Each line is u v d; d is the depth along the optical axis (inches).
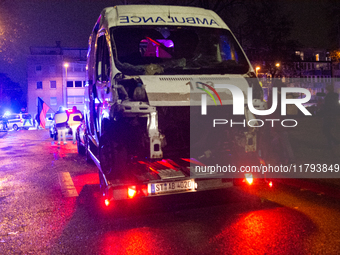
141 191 162.2
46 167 361.7
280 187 234.5
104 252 138.4
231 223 164.4
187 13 235.1
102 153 182.2
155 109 173.3
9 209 206.7
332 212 176.4
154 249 138.6
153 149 169.3
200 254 132.0
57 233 163.0
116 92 179.2
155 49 221.3
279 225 158.7
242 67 205.3
